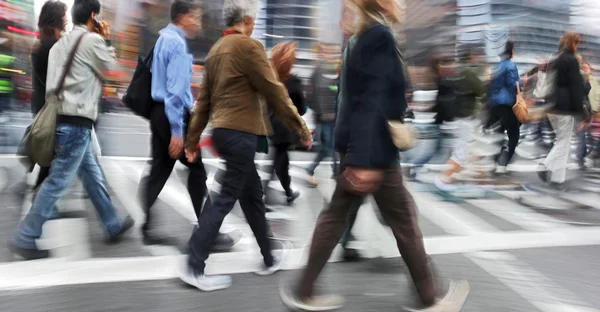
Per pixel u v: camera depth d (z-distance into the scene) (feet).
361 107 9.74
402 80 9.82
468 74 23.79
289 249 15.61
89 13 14.33
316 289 12.01
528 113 24.04
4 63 30.73
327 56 24.43
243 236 16.78
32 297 11.74
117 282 12.73
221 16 13.14
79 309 11.23
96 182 15.46
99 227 17.19
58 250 14.88
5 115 31.42
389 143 9.82
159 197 22.20
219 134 12.19
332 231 10.91
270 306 11.62
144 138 46.47
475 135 24.54
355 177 9.72
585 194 24.85
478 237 17.39
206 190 15.40
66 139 13.83
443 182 23.99
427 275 10.90
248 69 11.87
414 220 10.71
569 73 23.07
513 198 23.94
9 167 25.93
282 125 19.76
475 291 12.82
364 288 12.80
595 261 15.23
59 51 13.92
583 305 12.16
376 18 9.90
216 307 11.52
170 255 14.74
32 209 14.03
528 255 15.62
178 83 14.06
